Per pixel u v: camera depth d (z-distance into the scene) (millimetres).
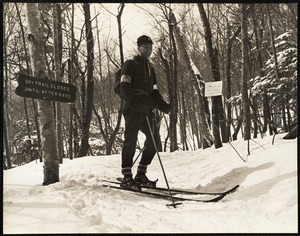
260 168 4395
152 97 4680
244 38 7672
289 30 8984
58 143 7855
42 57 4363
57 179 4371
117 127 14500
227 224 2664
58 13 11680
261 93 8883
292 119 10867
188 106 19922
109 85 20250
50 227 2455
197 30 17188
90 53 13312
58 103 7926
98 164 7293
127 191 4215
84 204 3168
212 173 5297
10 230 2391
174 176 5652
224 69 15859
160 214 3027
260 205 3145
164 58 16062
